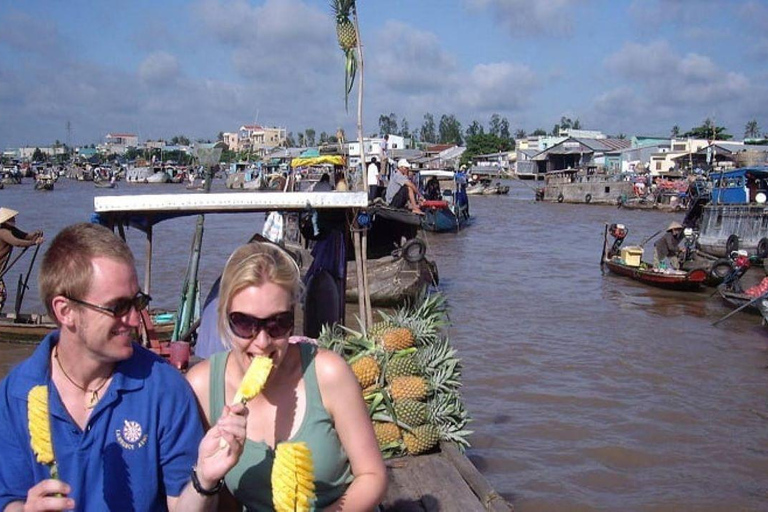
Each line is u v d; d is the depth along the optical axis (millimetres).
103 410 2430
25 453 2432
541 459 7934
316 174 53938
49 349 2512
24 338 11945
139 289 2479
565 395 9992
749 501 7031
